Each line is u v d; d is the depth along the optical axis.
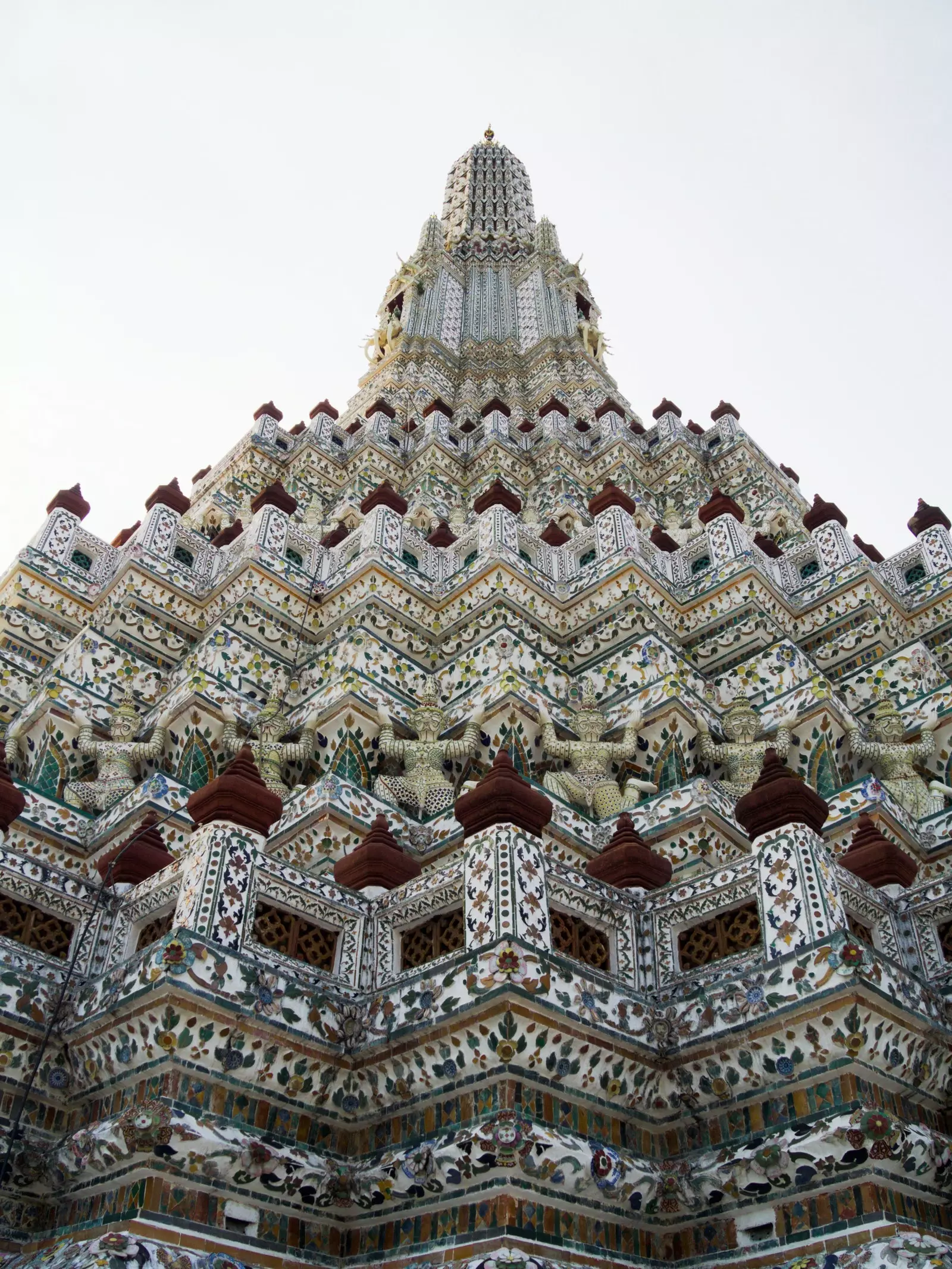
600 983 8.42
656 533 20.12
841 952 7.71
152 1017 7.79
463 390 34.41
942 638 17.19
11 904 9.20
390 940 9.36
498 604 17.03
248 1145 7.73
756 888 8.78
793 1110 7.85
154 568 17.58
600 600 17.62
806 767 13.86
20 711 15.59
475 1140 7.47
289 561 18.08
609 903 9.38
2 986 8.50
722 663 17.02
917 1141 7.51
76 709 14.47
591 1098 8.11
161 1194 7.41
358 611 16.98
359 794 12.40
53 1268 7.05
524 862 8.53
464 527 21.23
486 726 14.41
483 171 50.31
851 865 10.25
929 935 9.60
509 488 26.78
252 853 8.82
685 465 27.62
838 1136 7.39
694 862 11.84
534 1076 7.80
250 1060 8.01
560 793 13.28
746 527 21.59
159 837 10.36
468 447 29.16
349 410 33.97
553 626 17.72
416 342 36.56
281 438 28.77
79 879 9.59
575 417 31.62
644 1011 8.58
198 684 14.48
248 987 8.09
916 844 12.22
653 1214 8.12
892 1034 7.78
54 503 19.22
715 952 9.00
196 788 13.60
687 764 14.14
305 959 9.12
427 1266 7.44
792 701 14.34
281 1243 7.88
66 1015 8.61
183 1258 7.25
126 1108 7.74
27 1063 8.41
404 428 30.89
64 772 14.09
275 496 19.20
